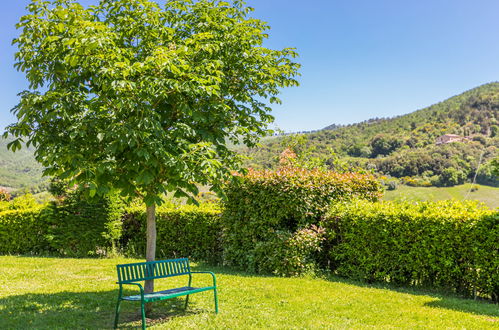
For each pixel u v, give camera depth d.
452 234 7.54
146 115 4.88
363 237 8.87
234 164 6.18
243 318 5.49
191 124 5.67
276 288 7.59
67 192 12.97
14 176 156.62
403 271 8.26
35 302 6.36
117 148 4.73
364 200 10.02
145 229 13.03
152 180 4.85
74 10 5.23
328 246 9.62
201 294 7.08
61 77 5.38
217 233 11.26
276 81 6.52
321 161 14.89
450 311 6.05
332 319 5.53
